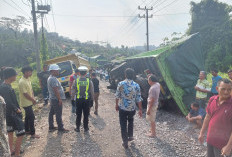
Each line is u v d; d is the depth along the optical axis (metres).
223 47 19.77
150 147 4.41
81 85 5.36
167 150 4.23
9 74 3.77
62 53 55.75
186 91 6.77
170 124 5.89
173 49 6.73
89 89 5.52
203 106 5.95
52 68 5.31
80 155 4.18
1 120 2.38
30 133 5.12
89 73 9.27
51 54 55.41
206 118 2.95
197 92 6.07
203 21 23.27
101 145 4.64
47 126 6.12
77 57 12.17
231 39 19.38
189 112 6.10
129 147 4.48
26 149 4.52
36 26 14.59
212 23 22.52
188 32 24.25
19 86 4.71
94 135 5.27
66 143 4.79
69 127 5.95
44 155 4.22
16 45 51.22
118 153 4.21
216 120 2.67
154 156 4.01
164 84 7.17
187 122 5.94
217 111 2.68
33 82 12.61
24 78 4.75
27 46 56.88
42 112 7.91
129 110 4.36
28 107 4.90
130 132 4.57
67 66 11.03
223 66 18.50
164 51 6.65
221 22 22.39
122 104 4.37
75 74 7.52
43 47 24.09
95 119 6.74
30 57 48.59
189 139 4.73
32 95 5.01
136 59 9.22
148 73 7.50
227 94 2.56
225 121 2.57
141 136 5.07
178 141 4.65
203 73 5.87
